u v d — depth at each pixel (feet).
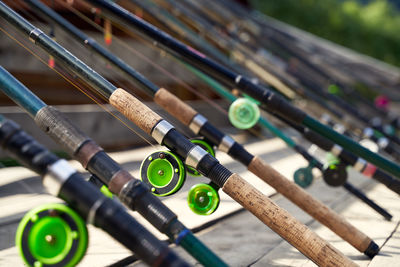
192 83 21.12
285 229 5.61
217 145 7.57
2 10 6.12
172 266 3.42
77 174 3.56
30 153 3.54
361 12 125.18
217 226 8.70
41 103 4.36
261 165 7.59
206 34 19.33
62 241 3.54
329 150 9.96
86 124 15.49
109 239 7.15
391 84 39.11
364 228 9.14
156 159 5.79
